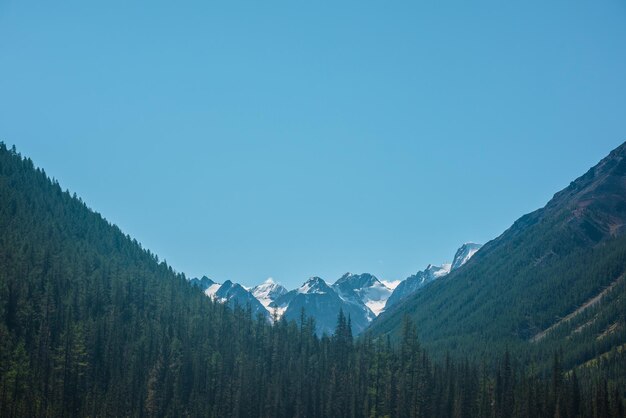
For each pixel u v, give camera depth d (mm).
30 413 190000
